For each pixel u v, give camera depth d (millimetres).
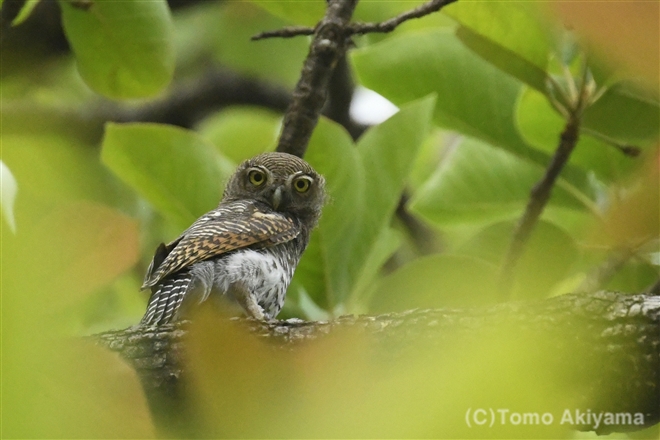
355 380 2604
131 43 9430
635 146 8625
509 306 5844
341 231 8883
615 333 5559
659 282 8539
